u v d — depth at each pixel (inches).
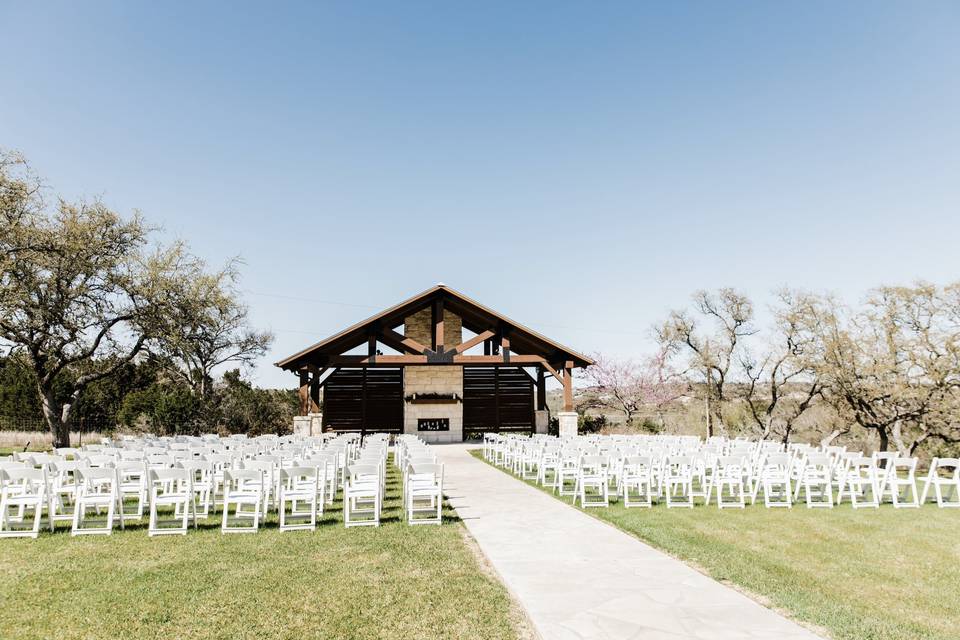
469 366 1136.2
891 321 915.4
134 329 960.9
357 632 184.7
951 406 849.5
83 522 347.6
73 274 876.0
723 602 206.1
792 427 1172.5
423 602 210.1
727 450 523.8
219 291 1222.9
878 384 904.9
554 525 333.4
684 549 277.4
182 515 366.6
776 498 440.1
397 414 1105.4
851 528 329.1
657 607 200.8
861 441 1051.3
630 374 1523.1
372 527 332.5
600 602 205.5
